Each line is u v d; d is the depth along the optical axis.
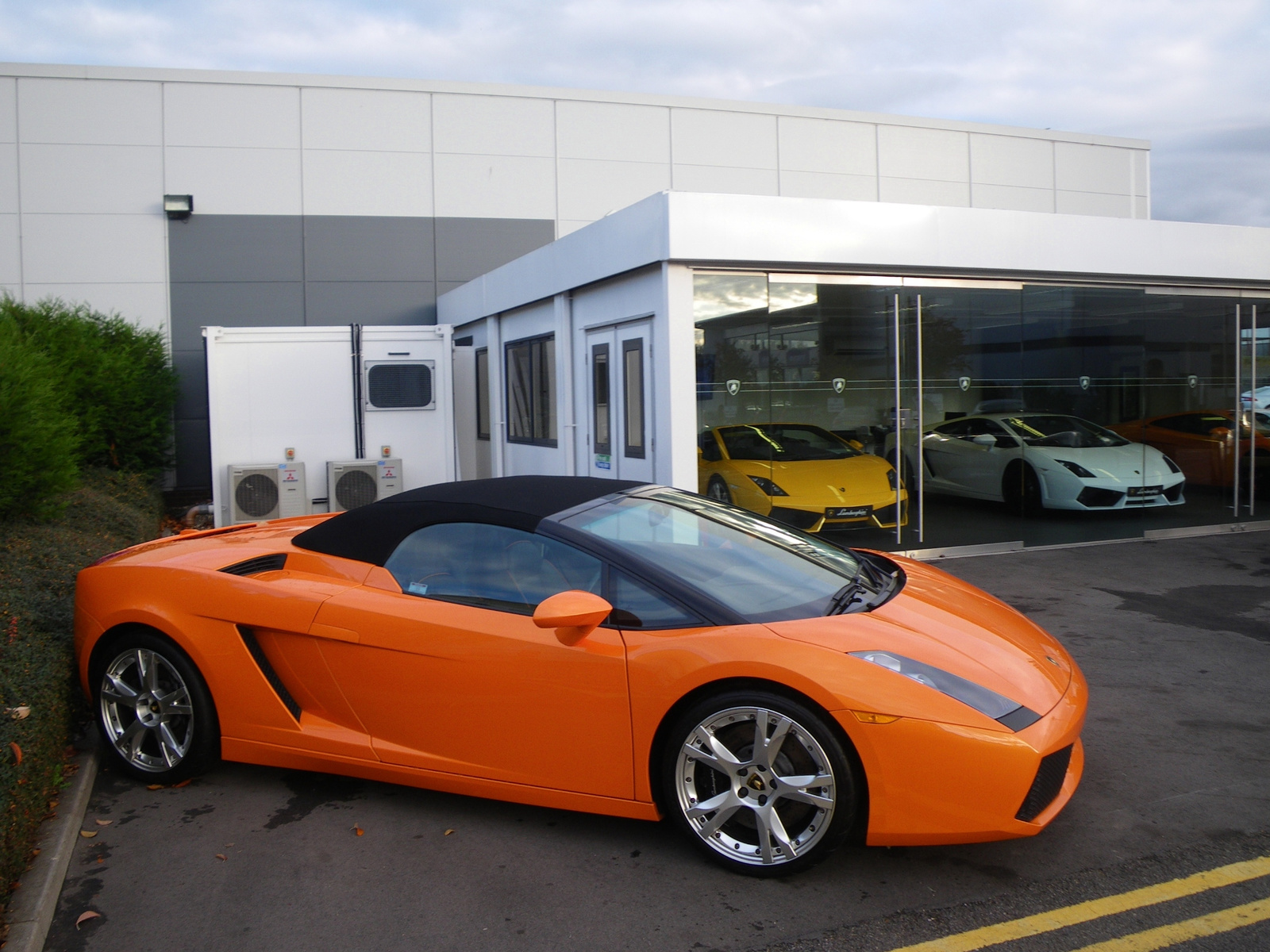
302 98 14.63
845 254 7.91
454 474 10.16
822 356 8.15
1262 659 5.39
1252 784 3.71
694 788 3.10
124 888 3.04
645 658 3.08
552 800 3.27
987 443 8.84
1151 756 4.02
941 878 3.01
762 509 7.92
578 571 3.37
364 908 2.89
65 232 13.97
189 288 14.34
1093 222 8.81
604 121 15.73
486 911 2.87
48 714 3.68
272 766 3.70
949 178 17.62
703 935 2.71
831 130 16.86
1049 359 9.06
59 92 13.91
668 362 7.57
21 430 5.91
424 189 15.06
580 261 8.88
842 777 2.88
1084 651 5.65
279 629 3.61
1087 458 9.26
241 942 2.72
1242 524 10.13
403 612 3.47
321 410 9.85
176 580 3.83
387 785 3.84
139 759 3.88
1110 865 3.08
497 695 3.28
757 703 2.96
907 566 4.27
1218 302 9.81
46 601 4.83
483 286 11.91
